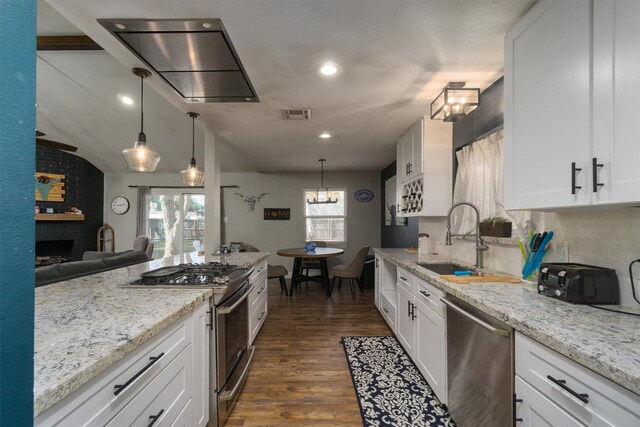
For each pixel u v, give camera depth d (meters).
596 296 1.24
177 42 1.58
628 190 0.91
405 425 1.71
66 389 0.67
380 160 5.20
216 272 1.92
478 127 2.38
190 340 1.39
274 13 1.40
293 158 5.02
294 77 2.06
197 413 1.47
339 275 4.59
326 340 2.96
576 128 1.10
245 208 6.50
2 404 0.47
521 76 1.42
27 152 0.50
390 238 5.59
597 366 0.75
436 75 2.04
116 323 1.04
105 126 4.73
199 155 5.59
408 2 1.34
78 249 5.98
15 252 0.49
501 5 1.35
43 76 3.64
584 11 1.06
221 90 2.16
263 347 2.80
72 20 1.45
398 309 2.81
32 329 0.52
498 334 1.15
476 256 2.20
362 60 1.84
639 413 0.68
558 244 1.54
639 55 0.87
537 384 0.99
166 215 6.62
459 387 1.55
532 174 1.33
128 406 0.93
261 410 1.86
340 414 1.82
